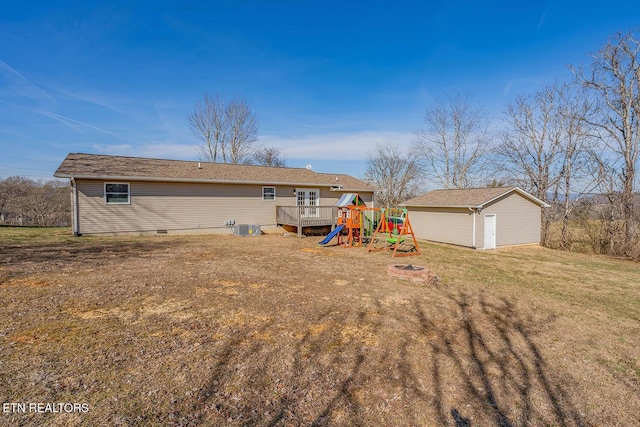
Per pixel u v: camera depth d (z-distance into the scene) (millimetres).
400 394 2883
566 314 5473
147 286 5793
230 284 6195
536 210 16812
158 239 12406
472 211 14742
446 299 5906
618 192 14398
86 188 12195
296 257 9594
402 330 4344
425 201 17500
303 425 2402
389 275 7527
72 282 5828
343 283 6664
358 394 2850
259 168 18625
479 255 12477
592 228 15430
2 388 2641
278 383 2945
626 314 5598
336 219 15914
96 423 2287
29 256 8039
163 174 13953
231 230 15555
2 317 4117
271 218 16859
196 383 2867
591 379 3350
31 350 3297
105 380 2834
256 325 4258
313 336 4016
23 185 27781
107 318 4238
